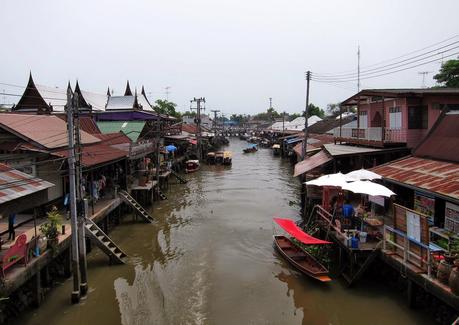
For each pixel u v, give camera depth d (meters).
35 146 18.61
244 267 18.19
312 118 80.62
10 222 14.94
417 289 12.84
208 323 13.52
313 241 16.61
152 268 18.08
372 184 15.88
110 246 18.75
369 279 15.65
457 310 10.43
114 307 14.41
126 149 28.14
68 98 13.38
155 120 43.97
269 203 31.17
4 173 13.42
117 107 45.94
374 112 27.69
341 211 18.16
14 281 11.77
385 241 14.28
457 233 13.77
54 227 14.66
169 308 14.49
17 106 34.25
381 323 12.91
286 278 16.91
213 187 38.28
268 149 85.19
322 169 27.27
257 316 13.94
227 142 102.69
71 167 13.87
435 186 14.34
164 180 37.12
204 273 17.58
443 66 39.84
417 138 21.62
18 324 12.88
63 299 14.66
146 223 25.39
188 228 24.39
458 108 19.80
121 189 27.48
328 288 15.35
